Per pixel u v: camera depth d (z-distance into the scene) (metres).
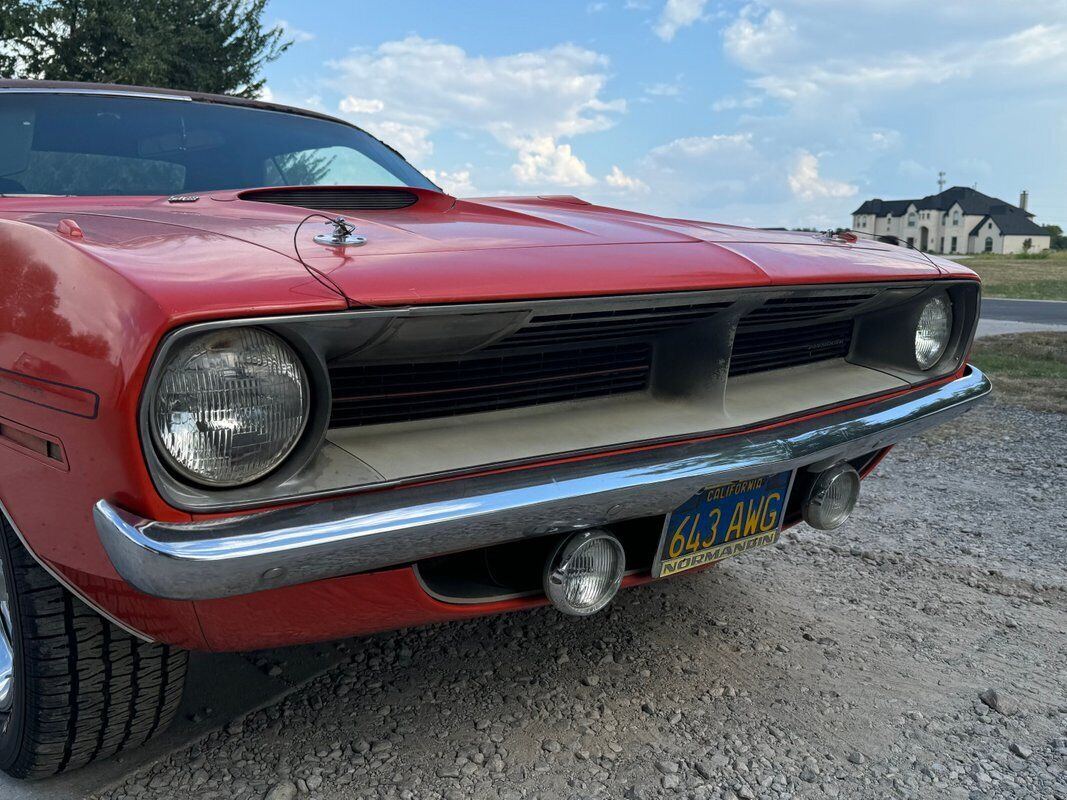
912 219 101.88
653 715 2.06
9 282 1.51
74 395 1.30
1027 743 1.98
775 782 1.81
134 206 2.05
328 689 2.17
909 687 2.23
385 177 2.90
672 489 1.71
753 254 2.00
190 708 2.08
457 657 2.35
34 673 1.65
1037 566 3.12
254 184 2.53
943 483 4.27
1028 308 18.53
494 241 1.75
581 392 1.87
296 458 1.39
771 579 2.96
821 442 1.99
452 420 1.68
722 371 1.89
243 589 1.29
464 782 1.79
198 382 1.27
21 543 1.62
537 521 1.55
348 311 1.35
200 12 14.87
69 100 2.55
